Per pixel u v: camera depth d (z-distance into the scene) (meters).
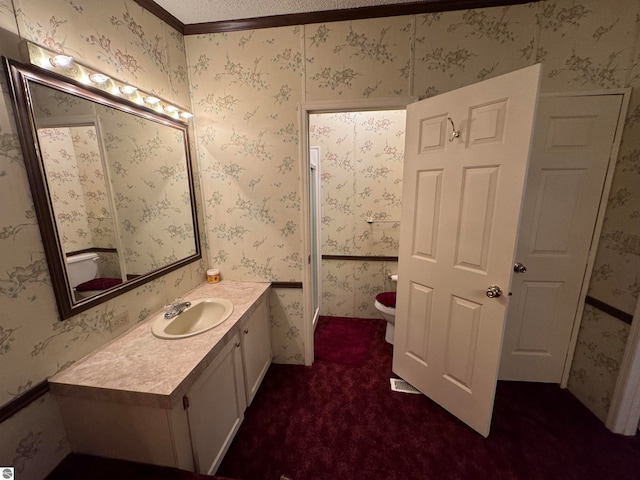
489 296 1.32
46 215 0.96
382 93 1.66
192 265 1.86
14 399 0.89
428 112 1.50
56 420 1.02
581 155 1.53
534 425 1.54
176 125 1.67
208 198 1.95
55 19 1.00
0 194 0.84
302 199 1.86
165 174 1.60
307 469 1.32
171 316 1.45
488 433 1.46
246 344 1.60
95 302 1.15
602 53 1.44
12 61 0.86
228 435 1.39
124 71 1.31
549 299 1.72
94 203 1.17
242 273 2.04
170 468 1.02
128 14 1.33
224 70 1.77
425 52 1.59
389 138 2.58
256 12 1.61
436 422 1.57
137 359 1.11
